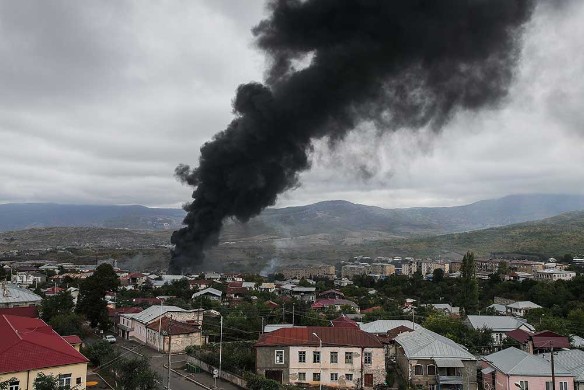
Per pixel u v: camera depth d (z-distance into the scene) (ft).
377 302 380.78
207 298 352.90
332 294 420.77
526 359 169.68
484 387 177.47
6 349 130.31
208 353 196.85
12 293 237.66
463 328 255.50
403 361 185.26
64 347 143.74
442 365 168.04
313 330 188.14
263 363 178.09
